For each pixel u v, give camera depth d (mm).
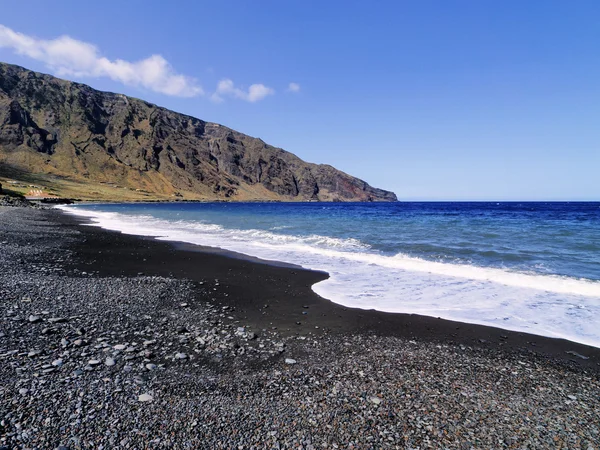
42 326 8211
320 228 36438
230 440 4727
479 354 8008
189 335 8547
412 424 5301
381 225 39094
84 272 14789
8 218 40344
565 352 8156
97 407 5258
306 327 9531
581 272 15180
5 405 5094
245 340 8453
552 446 4926
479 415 5621
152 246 23531
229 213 76688
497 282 14133
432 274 15617
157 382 6184
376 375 6867
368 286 13773
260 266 17375
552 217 50938
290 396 5969
